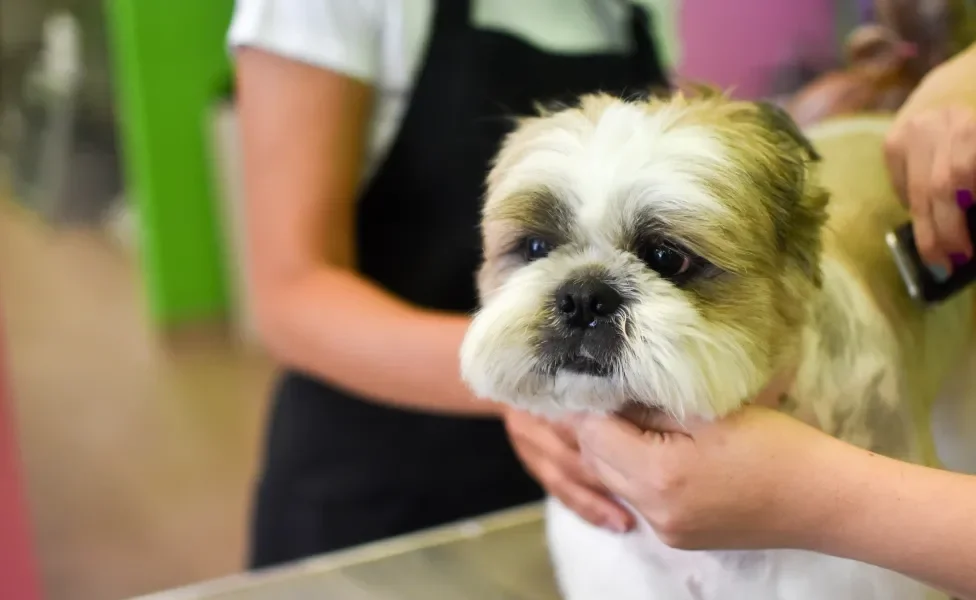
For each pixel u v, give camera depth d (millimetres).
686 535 681
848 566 767
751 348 704
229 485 2752
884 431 844
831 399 798
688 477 667
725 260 708
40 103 5070
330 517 1206
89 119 4887
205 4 3330
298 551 1221
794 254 766
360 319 944
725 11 1848
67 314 3900
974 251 819
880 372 839
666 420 716
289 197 990
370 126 1080
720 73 1873
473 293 1116
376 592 954
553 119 802
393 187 1100
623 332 683
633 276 708
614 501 814
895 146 863
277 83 984
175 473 2805
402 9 1028
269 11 977
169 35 3320
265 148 996
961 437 1103
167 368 3449
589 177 735
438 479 1202
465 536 1040
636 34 1162
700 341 675
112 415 3127
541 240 774
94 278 4281
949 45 1142
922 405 950
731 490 660
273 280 1001
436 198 1092
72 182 4891
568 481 817
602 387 698
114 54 4699
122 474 2803
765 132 770
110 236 4738
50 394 3252
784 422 676
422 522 1217
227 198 3391
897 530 624
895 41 1193
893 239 888
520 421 851
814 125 1170
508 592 957
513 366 717
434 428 1187
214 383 3340
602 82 1103
